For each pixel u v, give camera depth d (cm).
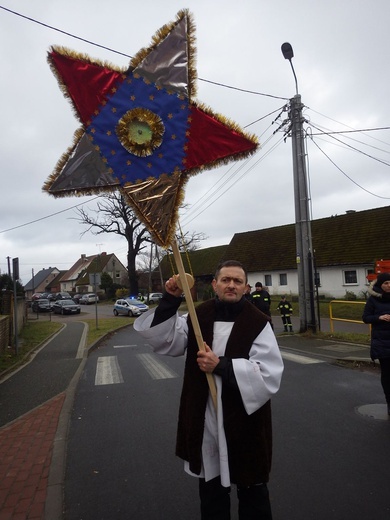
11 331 1488
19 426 546
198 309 252
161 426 530
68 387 772
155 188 264
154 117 267
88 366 1010
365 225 2841
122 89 267
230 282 241
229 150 268
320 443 448
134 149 266
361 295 2627
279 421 525
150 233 259
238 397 226
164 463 416
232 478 224
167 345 252
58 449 457
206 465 231
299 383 730
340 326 1716
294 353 1075
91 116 265
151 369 930
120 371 922
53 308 4084
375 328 535
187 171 269
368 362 864
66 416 584
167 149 268
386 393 534
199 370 240
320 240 2992
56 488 364
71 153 265
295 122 1414
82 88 265
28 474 395
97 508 334
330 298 2756
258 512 231
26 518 317
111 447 464
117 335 1783
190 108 269
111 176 264
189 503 337
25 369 986
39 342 1534
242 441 224
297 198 1437
